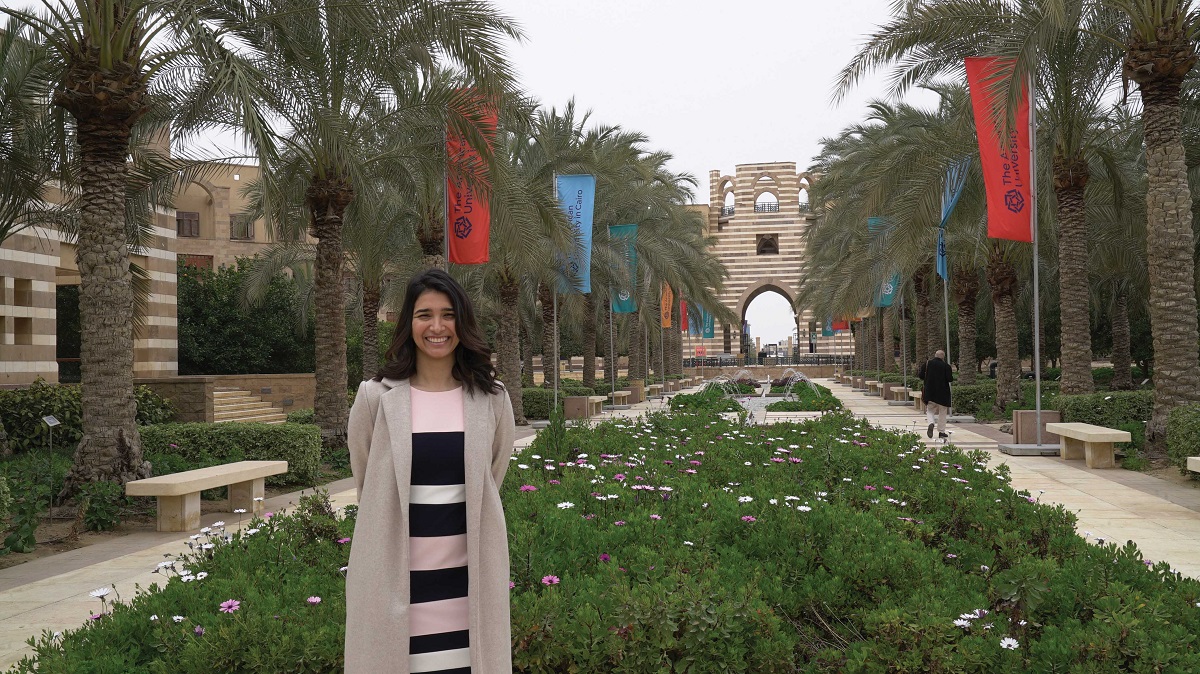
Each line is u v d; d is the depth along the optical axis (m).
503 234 14.73
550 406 23.56
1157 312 12.09
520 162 21.58
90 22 9.15
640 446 8.52
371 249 21.12
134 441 9.48
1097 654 3.14
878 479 6.68
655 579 3.69
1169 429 11.05
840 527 4.72
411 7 11.02
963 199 20.06
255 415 23.09
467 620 2.44
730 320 41.78
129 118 9.48
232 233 42.47
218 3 11.09
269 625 3.37
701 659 3.30
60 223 15.00
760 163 67.88
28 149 12.99
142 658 3.51
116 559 7.34
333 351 13.63
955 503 5.92
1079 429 12.43
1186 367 11.89
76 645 3.36
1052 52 14.17
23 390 15.38
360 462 2.52
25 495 7.90
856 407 27.64
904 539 4.84
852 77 14.69
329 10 11.22
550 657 3.27
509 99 12.80
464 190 13.88
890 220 24.59
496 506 2.53
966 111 15.51
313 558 4.68
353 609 2.40
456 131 13.02
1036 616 3.76
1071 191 15.59
